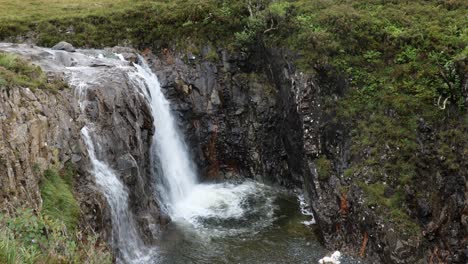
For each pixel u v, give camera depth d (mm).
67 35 25562
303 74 19188
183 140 23781
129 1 30297
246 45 23969
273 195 21688
